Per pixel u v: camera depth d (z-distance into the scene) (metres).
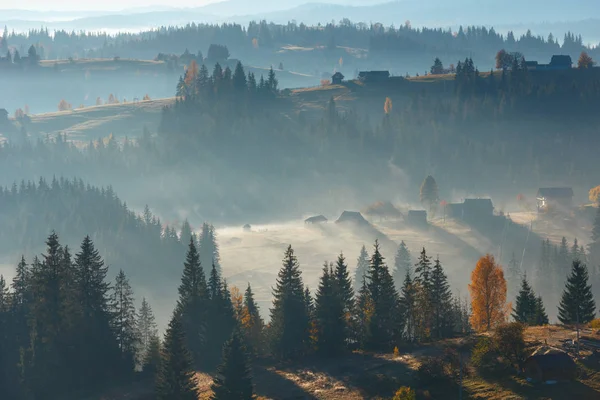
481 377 70.31
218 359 88.75
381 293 92.75
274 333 90.31
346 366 81.19
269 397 73.62
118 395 82.00
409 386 71.06
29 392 86.56
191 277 94.50
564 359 67.00
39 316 89.38
